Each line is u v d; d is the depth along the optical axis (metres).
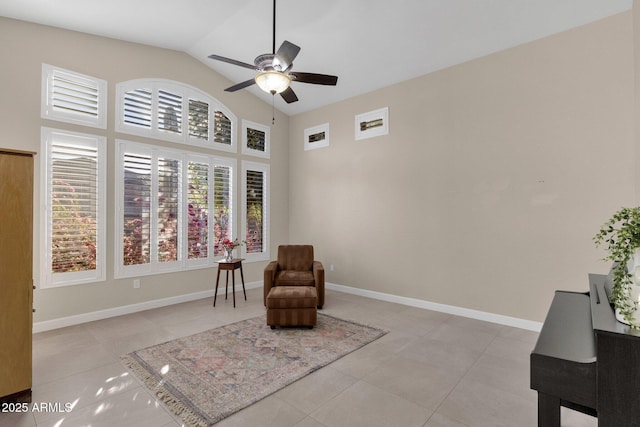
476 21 3.36
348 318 3.94
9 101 3.29
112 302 3.96
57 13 3.36
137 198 4.20
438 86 4.25
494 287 3.78
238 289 5.38
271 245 5.94
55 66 3.58
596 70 3.14
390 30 3.68
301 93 5.30
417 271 4.45
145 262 4.27
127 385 2.38
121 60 4.09
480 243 3.89
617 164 3.04
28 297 2.22
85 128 3.78
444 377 2.51
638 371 1.15
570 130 3.28
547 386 1.32
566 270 3.31
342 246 5.39
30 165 2.24
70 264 3.65
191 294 4.74
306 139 5.98
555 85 3.37
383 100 4.84
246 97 5.54
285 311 3.49
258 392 2.29
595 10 3.03
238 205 5.40
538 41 3.47
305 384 2.40
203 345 3.09
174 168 4.58
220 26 3.93
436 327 3.62
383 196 4.83
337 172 5.46
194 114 4.84
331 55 4.25
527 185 3.54
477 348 3.05
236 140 5.36
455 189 4.09
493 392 2.30
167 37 4.16
